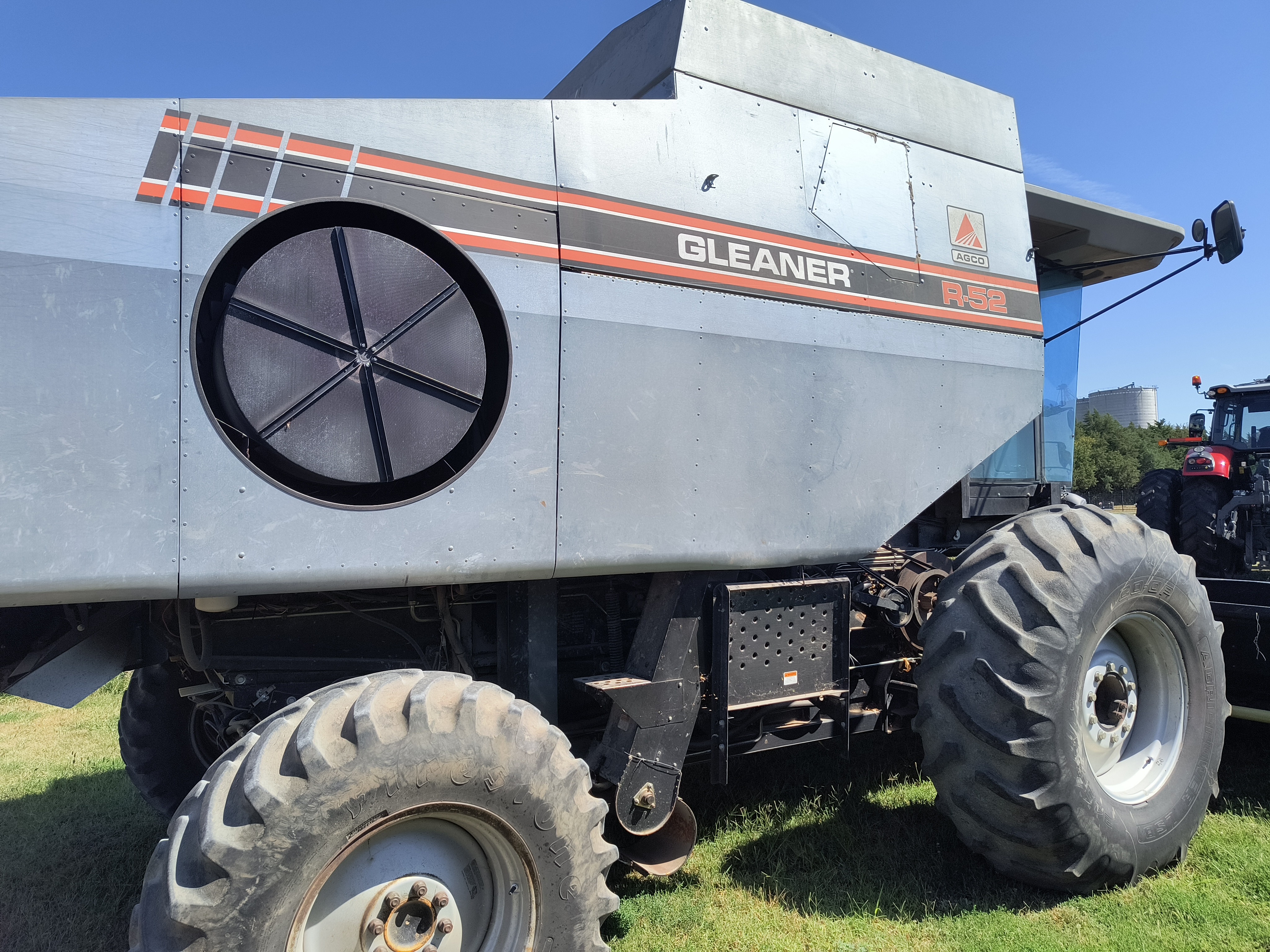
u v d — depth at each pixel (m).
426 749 1.89
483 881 2.11
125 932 2.83
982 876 2.97
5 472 1.72
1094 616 2.79
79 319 1.81
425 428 2.17
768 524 2.76
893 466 3.07
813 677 2.93
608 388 2.46
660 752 2.64
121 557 1.82
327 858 1.78
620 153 2.57
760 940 2.56
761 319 2.78
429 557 2.17
